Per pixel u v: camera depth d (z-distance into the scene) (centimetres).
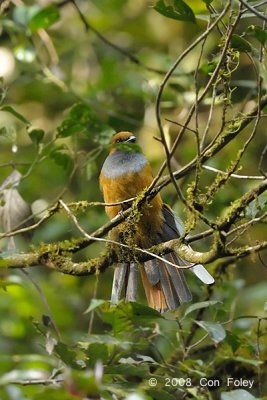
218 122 1466
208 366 1020
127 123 1310
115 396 846
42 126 1634
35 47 1370
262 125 1504
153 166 1452
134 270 957
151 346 965
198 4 1335
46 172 1460
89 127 1091
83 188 1405
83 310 1445
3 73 1577
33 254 947
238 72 1453
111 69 1585
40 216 1390
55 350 877
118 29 1717
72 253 940
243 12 774
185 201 796
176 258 962
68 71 1648
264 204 814
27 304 1406
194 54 1502
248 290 1334
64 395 588
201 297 1116
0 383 717
